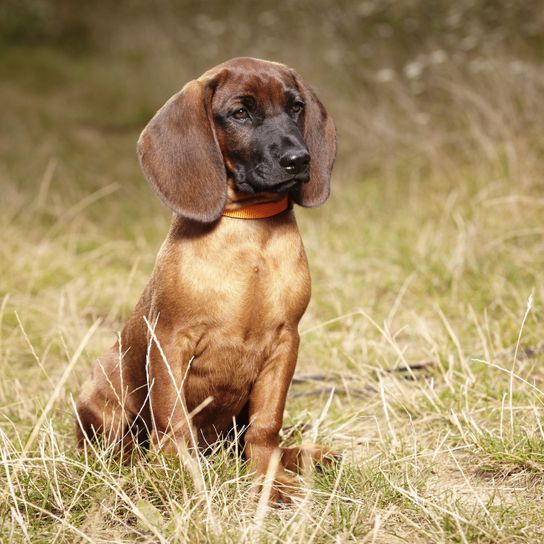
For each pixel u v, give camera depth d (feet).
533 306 29.68
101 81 94.58
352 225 43.47
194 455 19.45
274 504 18.51
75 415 21.74
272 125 20.49
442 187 46.50
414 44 64.69
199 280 19.85
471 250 35.42
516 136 46.91
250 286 20.01
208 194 20.13
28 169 60.90
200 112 20.54
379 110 57.88
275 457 17.92
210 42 87.30
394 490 18.42
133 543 16.92
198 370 20.51
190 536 16.29
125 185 58.44
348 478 19.08
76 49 112.98
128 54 105.60
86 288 36.76
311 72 66.03
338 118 59.31
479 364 26.03
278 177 19.90
